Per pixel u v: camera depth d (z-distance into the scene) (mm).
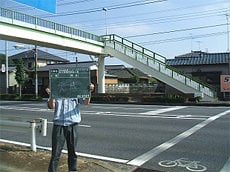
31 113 19609
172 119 15562
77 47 32375
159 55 32469
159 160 7879
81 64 49719
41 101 35656
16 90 54438
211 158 8031
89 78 6199
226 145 9500
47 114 18953
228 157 8109
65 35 30594
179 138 10648
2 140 10578
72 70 6047
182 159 7957
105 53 35625
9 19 25062
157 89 47250
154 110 20625
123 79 64438
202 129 12391
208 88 29641
